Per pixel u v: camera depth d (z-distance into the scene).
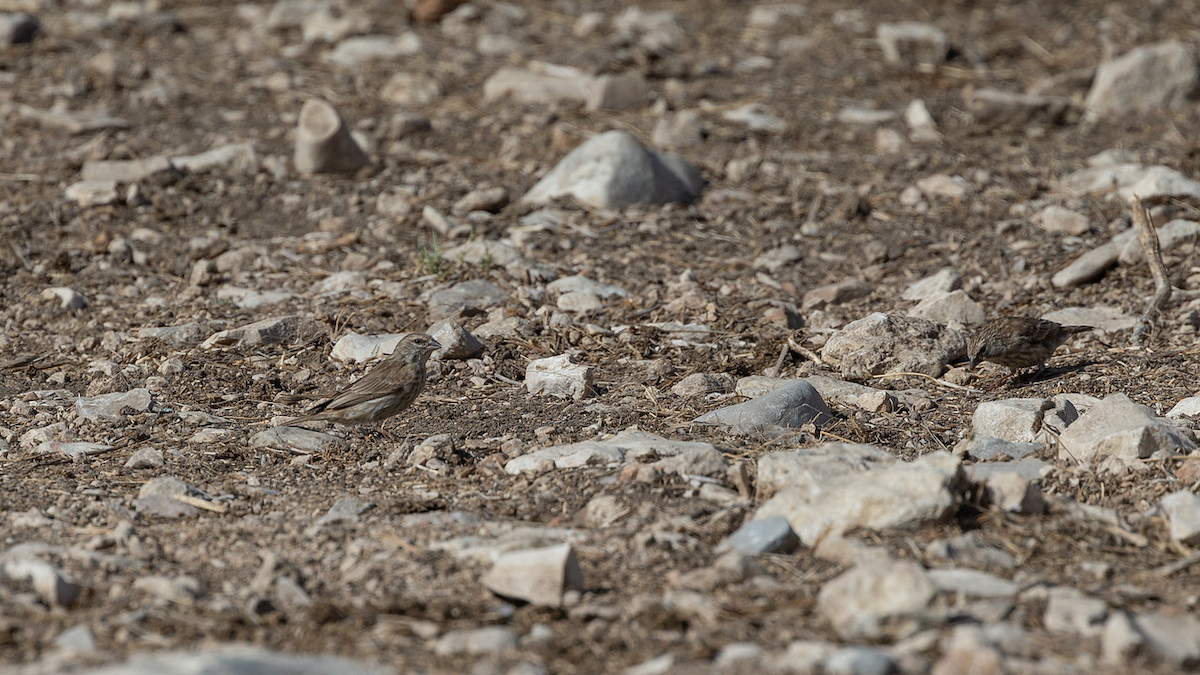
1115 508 16.30
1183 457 17.25
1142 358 23.38
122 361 24.44
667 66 42.81
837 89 41.78
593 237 31.11
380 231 31.47
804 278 29.17
